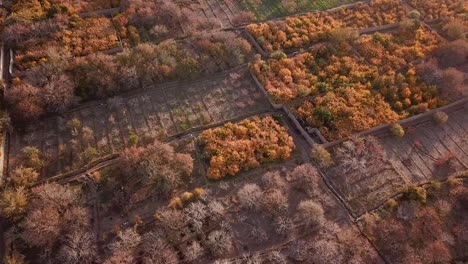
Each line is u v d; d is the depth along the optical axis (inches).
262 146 1867.6
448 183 1834.4
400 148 1973.4
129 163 1705.2
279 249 1594.5
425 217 1705.2
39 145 1818.4
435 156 1964.8
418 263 1561.3
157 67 2090.3
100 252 1524.4
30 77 1973.4
